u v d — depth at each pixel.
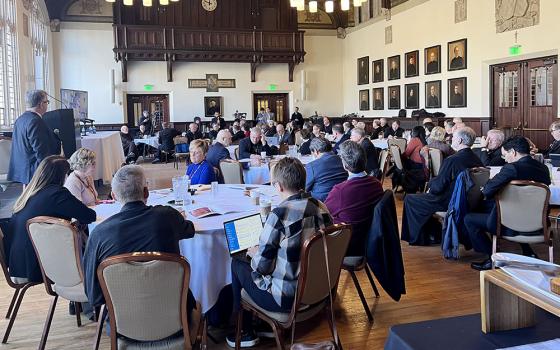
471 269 4.43
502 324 1.44
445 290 3.92
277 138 11.26
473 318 1.53
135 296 2.10
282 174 2.52
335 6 19.11
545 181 3.95
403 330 1.47
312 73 19.31
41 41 15.38
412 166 7.93
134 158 14.05
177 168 13.06
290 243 2.44
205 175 4.88
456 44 13.21
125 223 2.24
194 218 3.18
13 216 3.09
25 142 4.77
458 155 4.73
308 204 2.49
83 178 3.79
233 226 2.94
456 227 4.41
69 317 3.49
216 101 18.47
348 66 19.23
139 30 16.86
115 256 2.05
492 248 4.25
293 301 2.47
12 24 11.51
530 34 10.92
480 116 12.56
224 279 2.99
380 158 7.73
